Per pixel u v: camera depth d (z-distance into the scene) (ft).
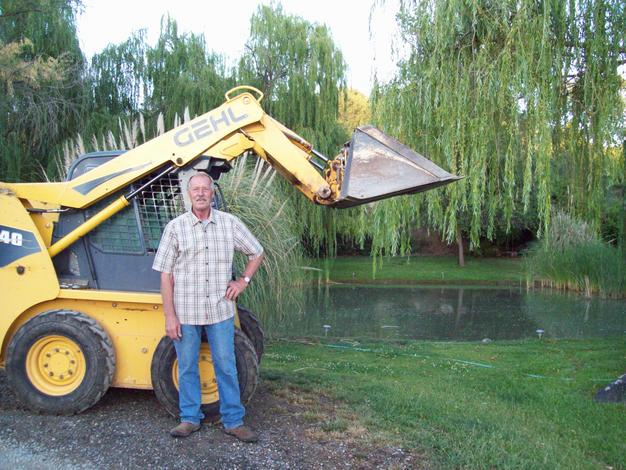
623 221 37.52
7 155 45.83
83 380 14.23
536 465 13.33
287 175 16.03
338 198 14.73
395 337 38.24
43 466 11.55
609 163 24.68
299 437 13.78
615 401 19.97
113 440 13.00
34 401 14.20
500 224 75.15
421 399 18.40
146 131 57.21
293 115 64.69
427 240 112.98
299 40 64.34
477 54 24.93
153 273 15.35
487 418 16.81
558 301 58.65
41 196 15.07
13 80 40.86
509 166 24.32
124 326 14.89
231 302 13.60
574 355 29.22
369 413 16.10
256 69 65.87
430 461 12.95
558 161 25.80
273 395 17.21
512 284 75.46
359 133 14.84
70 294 14.64
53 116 48.16
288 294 28.78
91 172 15.15
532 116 23.31
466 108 24.80
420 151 27.12
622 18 22.45
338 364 25.17
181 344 13.32
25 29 49.47
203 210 13.26
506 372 24.91
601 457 14.82
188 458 12.33
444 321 45.57
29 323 14.29
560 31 23.17
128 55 61.46
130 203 15.42
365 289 69.10
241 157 28.14
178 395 14.14
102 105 59.11
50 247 15.21
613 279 61.46
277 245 27.63
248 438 13.23
